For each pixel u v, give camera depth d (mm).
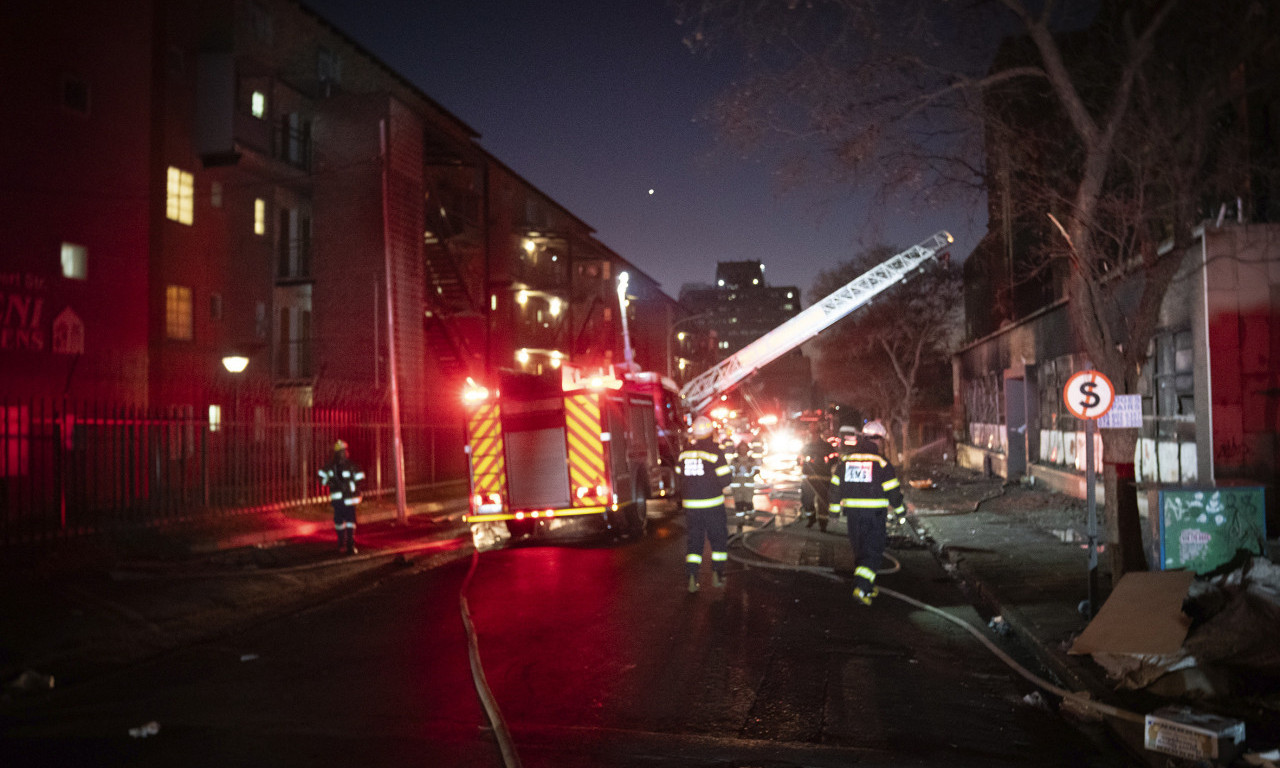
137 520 13797
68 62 19516
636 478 16094
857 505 9820
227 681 6785
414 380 27594
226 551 13531
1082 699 5973
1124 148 10242
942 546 13844
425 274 29891
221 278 24344
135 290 20891
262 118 24781
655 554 13633
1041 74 9781
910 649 7758
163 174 22594
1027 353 25438
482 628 8508
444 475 28969
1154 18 9398
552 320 43844
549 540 15664
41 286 18703
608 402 14969
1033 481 24281
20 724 5754
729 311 135750
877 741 5406
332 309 26672
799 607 9516
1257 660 5984
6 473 12070
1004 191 10766
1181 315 14109
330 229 26844
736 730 5566
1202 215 14203
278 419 18078
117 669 7387
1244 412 12820
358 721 5727
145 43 21578
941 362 52500
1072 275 10031
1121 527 8453
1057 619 8414
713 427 10547
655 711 5934
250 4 24953
